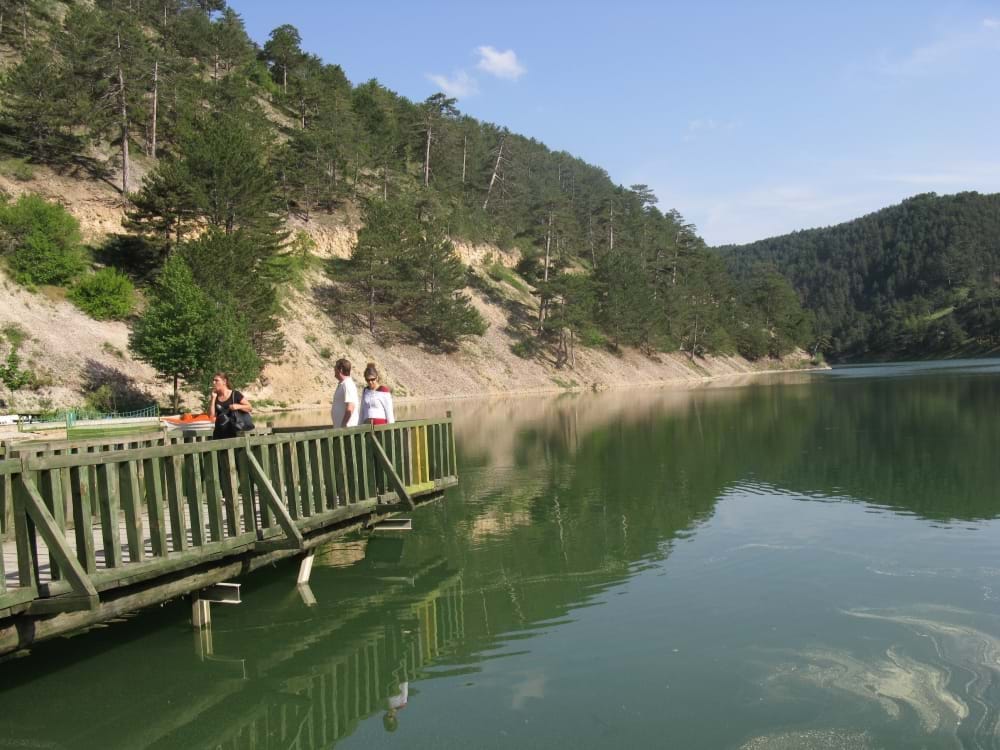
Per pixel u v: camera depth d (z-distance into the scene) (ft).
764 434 85.56
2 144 191.42
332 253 243.60
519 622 26.50
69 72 194.80
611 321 307.58
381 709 20.22
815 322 641.40
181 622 27.84
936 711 18.89
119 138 204.13
